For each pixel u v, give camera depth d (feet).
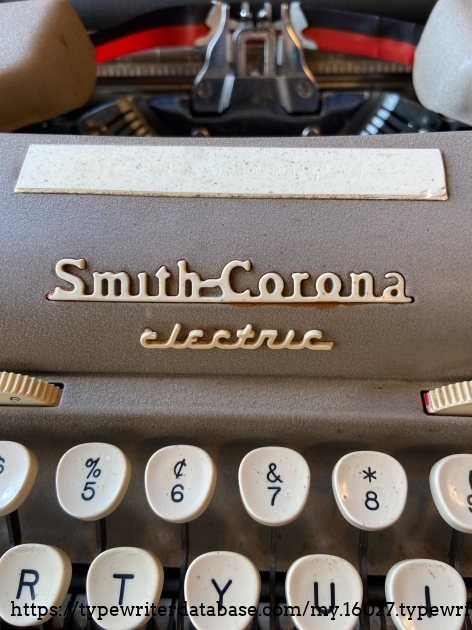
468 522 0.30
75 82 0.40
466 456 0.31
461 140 0.32
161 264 0.31
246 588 0.30
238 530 0.38
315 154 0.32
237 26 0.43
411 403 0.33
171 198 0.32
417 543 0.37
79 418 0.34
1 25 0.38
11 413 0.34
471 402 0.31
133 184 0.32
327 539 0.37
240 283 0.31
